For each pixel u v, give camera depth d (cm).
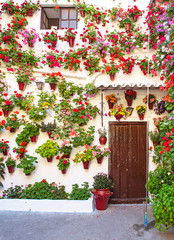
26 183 504
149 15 497
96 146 495
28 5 534
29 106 508
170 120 380
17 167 481
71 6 554
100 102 508
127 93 495
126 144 505
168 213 306
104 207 448
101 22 534
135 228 359
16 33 534
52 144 492
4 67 527
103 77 520
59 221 391
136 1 530
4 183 504
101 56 519
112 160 504
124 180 500
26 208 446
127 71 509
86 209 437
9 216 415
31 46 533
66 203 441
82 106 500
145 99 493
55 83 511
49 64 520
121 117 501
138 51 520
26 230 357
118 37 522
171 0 418
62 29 537
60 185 497
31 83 525
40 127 506
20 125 509
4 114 513
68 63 519
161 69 447
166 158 406
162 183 387
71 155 502
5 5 528
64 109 502
